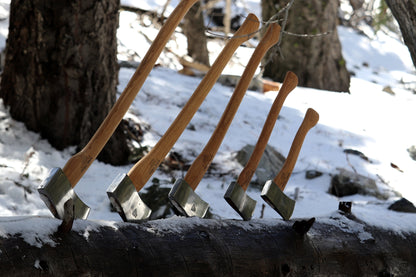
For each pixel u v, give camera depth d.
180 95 10.00
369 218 3.34
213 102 10.09
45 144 6.89
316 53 13.77
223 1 18.64
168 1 15.77
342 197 7.37
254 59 2.90
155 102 9.48
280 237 2.82
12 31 7.02
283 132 9.67
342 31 20.88
